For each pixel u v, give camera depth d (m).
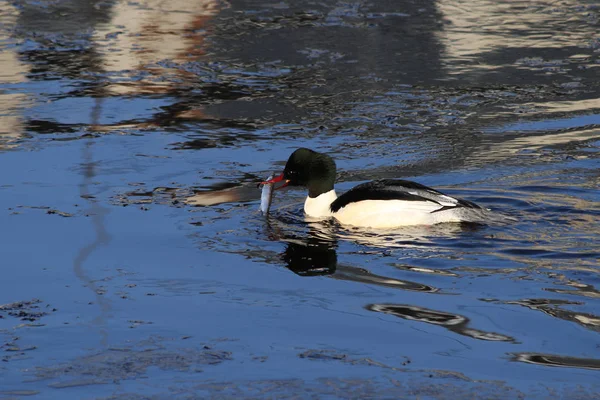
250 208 13.72
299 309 10.00
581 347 8.96
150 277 10.99
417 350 8.95
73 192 14.27
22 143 16.92
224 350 8.99
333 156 16.42
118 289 10.62
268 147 16.92
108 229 12.66
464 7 28.97
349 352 8.91
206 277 10.98
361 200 13.02
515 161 15.89
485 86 20.94
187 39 25.22
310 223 13.08
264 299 10.30
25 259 11.55
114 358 8.81
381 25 26.59
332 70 22.22
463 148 16.77
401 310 9.94
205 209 13.59
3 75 21.92
